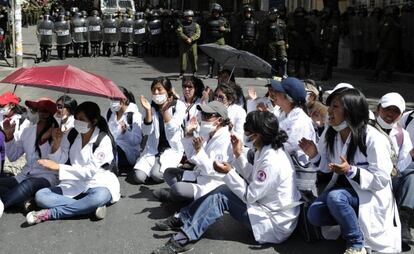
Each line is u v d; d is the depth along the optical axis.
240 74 15.40
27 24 40.25
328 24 14.48
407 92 12.52
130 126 6.09
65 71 4.53
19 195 4.75
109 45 20.38
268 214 4.10
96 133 4.75
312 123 5.04
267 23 13.90
